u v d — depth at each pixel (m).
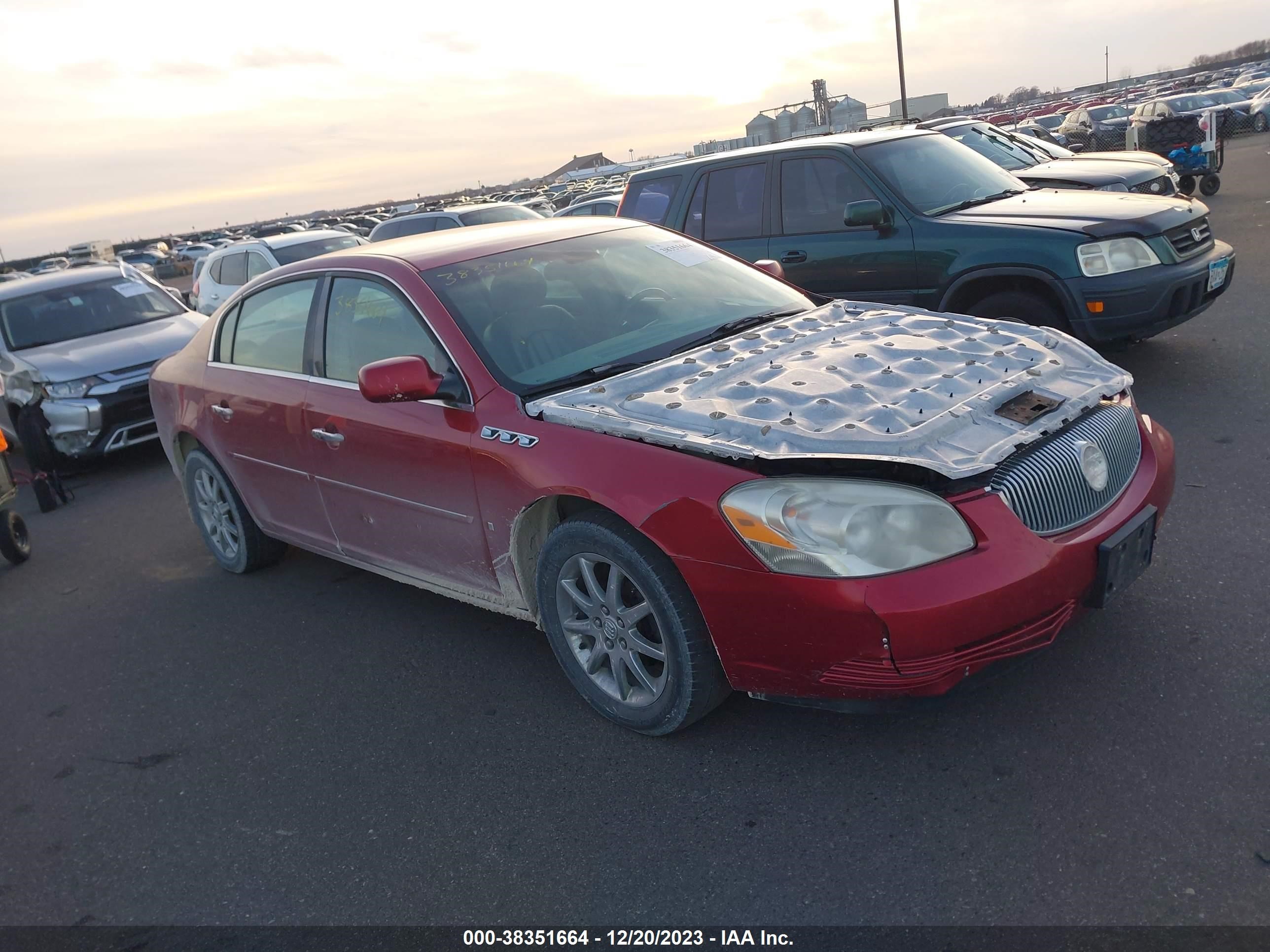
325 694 3.96
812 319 3.83
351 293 4.08
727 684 3.06
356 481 4.03
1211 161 15.98
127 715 4.08
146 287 10.13
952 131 10.47
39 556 6.55
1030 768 2.79
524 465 3.24
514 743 3.38
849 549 2.60
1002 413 2.90
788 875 2.55
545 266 4.00
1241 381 5.96
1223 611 3.40
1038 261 5.85
